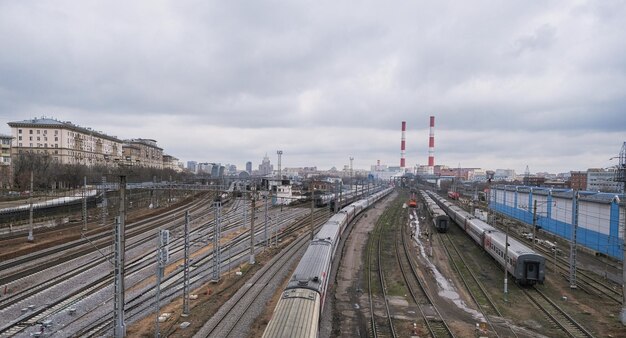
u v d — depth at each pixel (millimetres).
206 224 76312
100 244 53938
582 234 57031
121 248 25969
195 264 45875
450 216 83312
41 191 97250
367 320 28953
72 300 32781
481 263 47969
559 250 55719
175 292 35125
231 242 59688
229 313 29547
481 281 39906
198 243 58344
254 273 41250
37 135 141625
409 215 95125
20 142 140750
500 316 30359
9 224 61500
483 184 180750
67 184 109812
